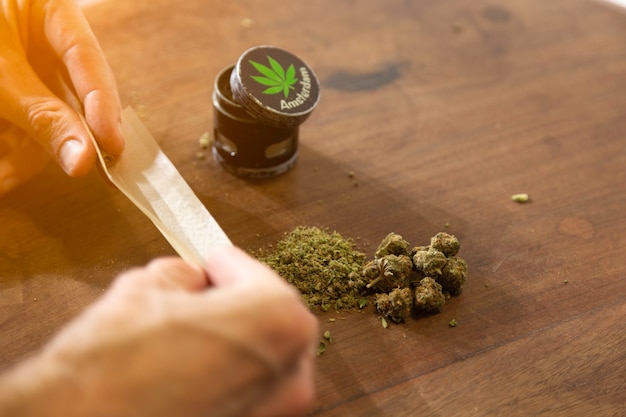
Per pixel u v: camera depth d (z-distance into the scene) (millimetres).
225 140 474
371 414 376
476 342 404
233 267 318
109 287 418
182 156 488
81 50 452
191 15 593
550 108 542
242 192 469
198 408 247
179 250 398
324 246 434
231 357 252
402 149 504
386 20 610
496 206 472
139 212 452
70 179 464
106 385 238
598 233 460
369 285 415
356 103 535
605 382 390
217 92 462
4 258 427
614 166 502
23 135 459
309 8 615
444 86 554
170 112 514
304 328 278
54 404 233
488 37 601
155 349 245
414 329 408
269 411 286
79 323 262
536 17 624
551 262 443
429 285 408
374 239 449
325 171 486
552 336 408
